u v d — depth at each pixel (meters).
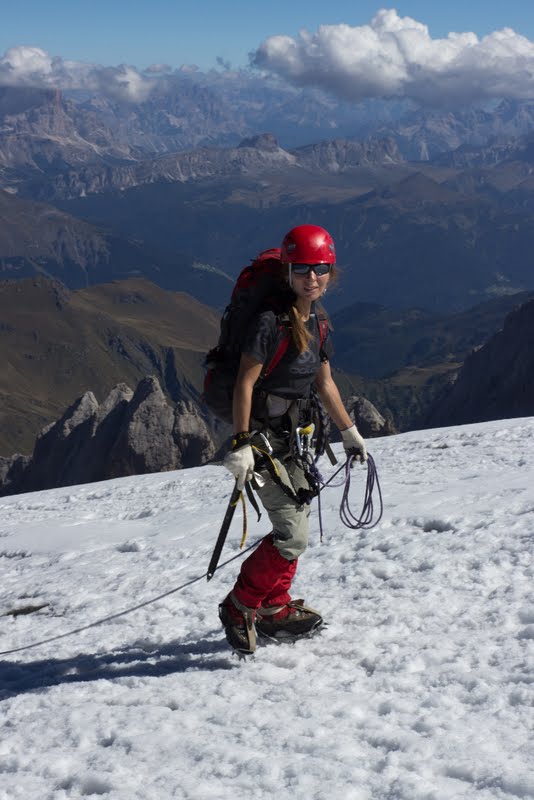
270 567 4.49
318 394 4.61
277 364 4.21
